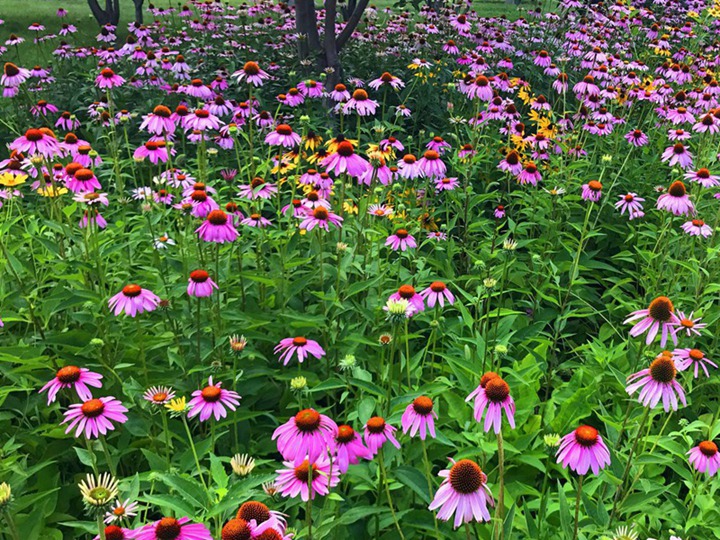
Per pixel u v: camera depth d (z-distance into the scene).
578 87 7.02
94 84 9.97
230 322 3.94
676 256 5.09
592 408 3.33
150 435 3.19
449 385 3.34
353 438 2.34
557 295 5.15
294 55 10.48
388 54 10.99
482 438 2.88
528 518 2.54
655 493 2.63
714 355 4.24
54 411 3.54
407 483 2.49
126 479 2.69
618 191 6.46
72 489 3.11
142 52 9.71
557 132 6.92
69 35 14.88
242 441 3.45
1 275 3.88
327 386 2.90
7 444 3.00
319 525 2.51
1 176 4.30
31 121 9.40
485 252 5.14
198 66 10.10
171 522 1.86
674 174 6.21
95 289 4.16
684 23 12.45
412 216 5.48
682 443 3.44
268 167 5.17
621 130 7.35
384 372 3.47
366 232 4.61
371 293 4.40
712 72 9.73
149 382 3.54
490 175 7.10
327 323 4.04
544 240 5.42
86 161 4.74
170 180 4.96
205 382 3.49
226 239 3.64
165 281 4.06
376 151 5.46
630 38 11.52
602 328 4.55
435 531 2.59
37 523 2.67
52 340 3.62
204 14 13.37
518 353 4.20
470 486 1.94
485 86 6.03
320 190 4.77
